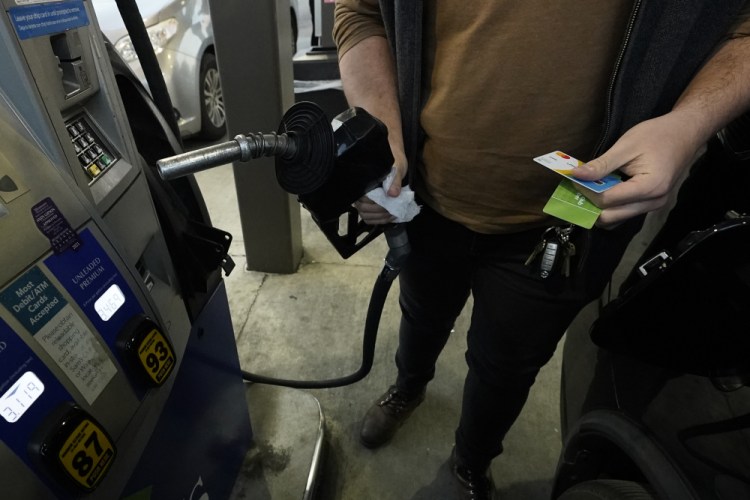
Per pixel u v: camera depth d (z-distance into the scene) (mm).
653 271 672
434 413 1450
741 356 618
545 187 738
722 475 598
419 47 714
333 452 1341
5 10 438
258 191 1752
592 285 810
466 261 927
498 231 806
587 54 620
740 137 736
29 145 476
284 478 1194
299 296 1852
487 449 1080
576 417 951
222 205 2395
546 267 738
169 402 771
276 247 1886
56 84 516
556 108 663
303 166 581
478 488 1169
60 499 490
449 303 1035
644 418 725
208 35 2713
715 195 763
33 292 462
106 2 2299
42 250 473
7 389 434
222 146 539
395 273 860
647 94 600
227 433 1080
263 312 1775
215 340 957
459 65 688
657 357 733
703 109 558
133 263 632
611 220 563
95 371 534
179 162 517
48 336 476
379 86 801
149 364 608
